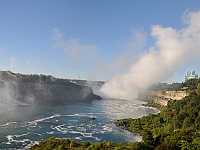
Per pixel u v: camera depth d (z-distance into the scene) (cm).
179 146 15462
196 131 17488
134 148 15762
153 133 18712
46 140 18200
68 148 16588
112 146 16462
